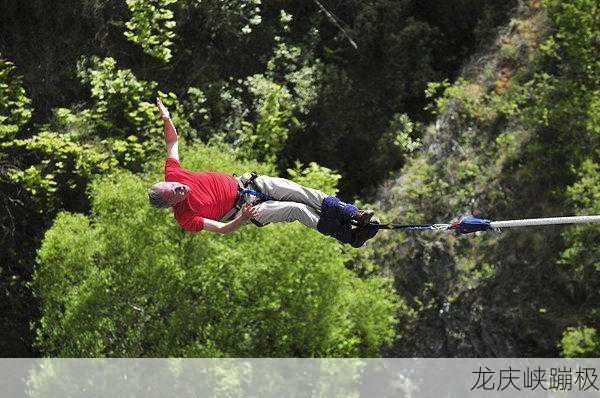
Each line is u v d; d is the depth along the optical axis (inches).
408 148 2815.0
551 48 2588.6
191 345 2075.5
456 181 2664.9
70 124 2613.2
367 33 2920.8
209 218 1139.3
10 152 2637.8
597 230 2309.3
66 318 2142.0
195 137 2591.0
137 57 2765.7
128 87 2591.0
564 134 2475.4
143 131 2674.7
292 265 2130.9
